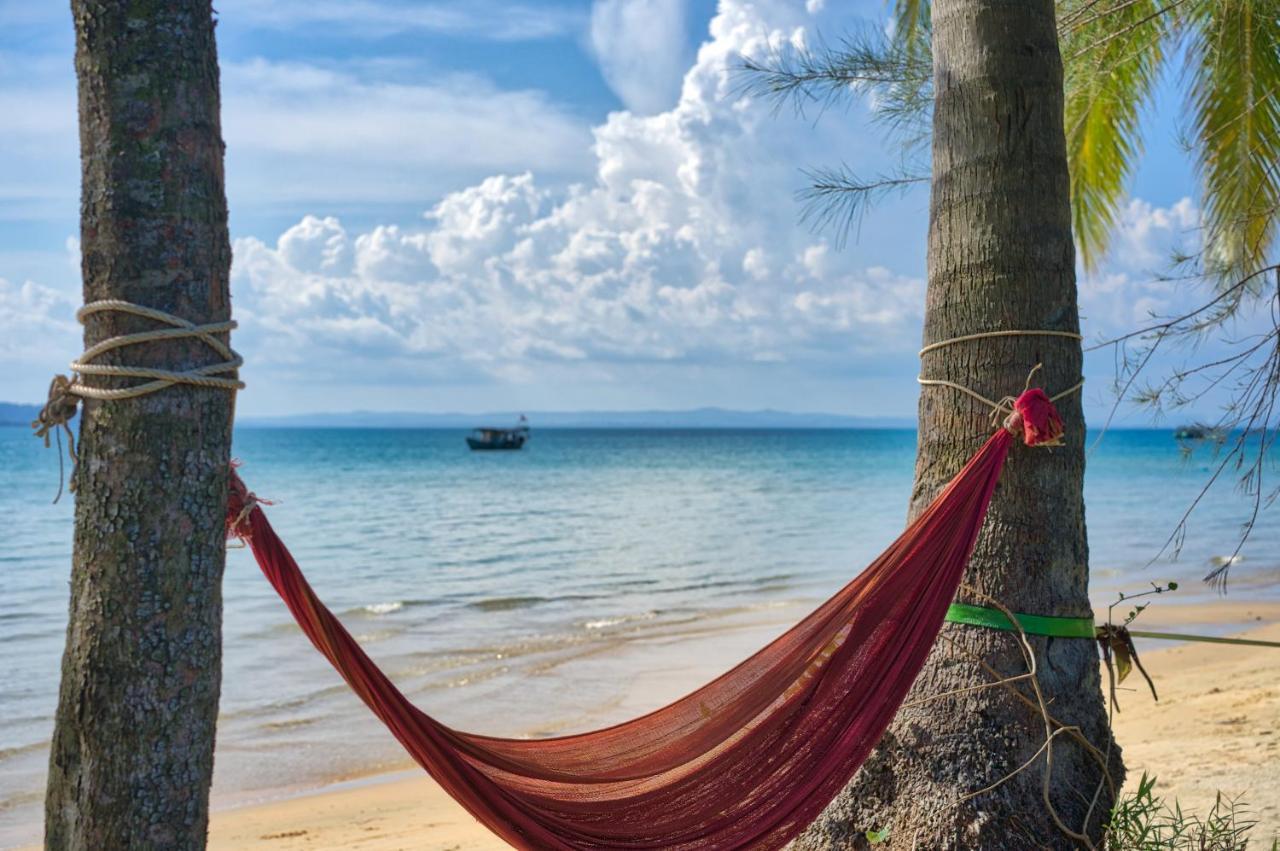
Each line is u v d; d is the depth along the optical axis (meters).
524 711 9.41
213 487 2.39
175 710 2.32
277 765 8.07
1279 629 12.37
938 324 3.62
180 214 2.34
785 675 3.05
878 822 3.43
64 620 14.18
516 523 30.38
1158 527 26.47
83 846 2.27
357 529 28.92
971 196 3.56
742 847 3.03
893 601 3.12
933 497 3.59
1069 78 7.17
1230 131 6.94
